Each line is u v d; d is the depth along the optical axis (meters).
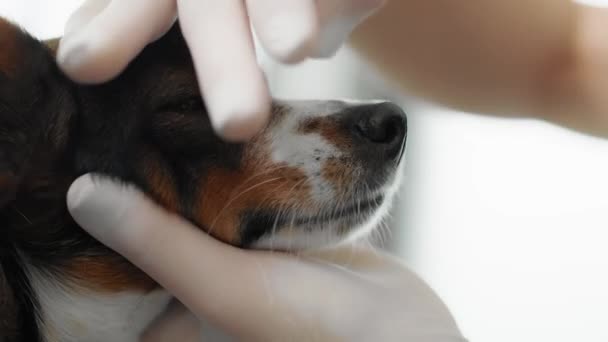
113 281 0.33
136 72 0.33
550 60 0.38
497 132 0.58
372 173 0.34
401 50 0.39
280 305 0.32
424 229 0.58
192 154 0.33
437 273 0.58
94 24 0.29
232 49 0.29
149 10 0.30
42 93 0.32
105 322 0.34
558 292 0.56
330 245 0.35
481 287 0.57
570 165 0.57
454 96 0.39
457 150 0.59
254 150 0.33
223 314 0.32
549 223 0.57
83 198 0.30
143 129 0.32
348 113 0.34
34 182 0.32
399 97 0.54
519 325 0.57
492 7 0.38
